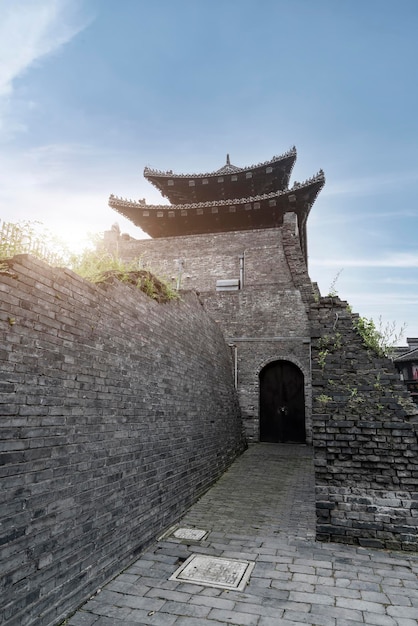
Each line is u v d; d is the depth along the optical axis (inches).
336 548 196.5
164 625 129.0
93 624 128.7
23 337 126.8
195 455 289.7
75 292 161.6
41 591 121.9
